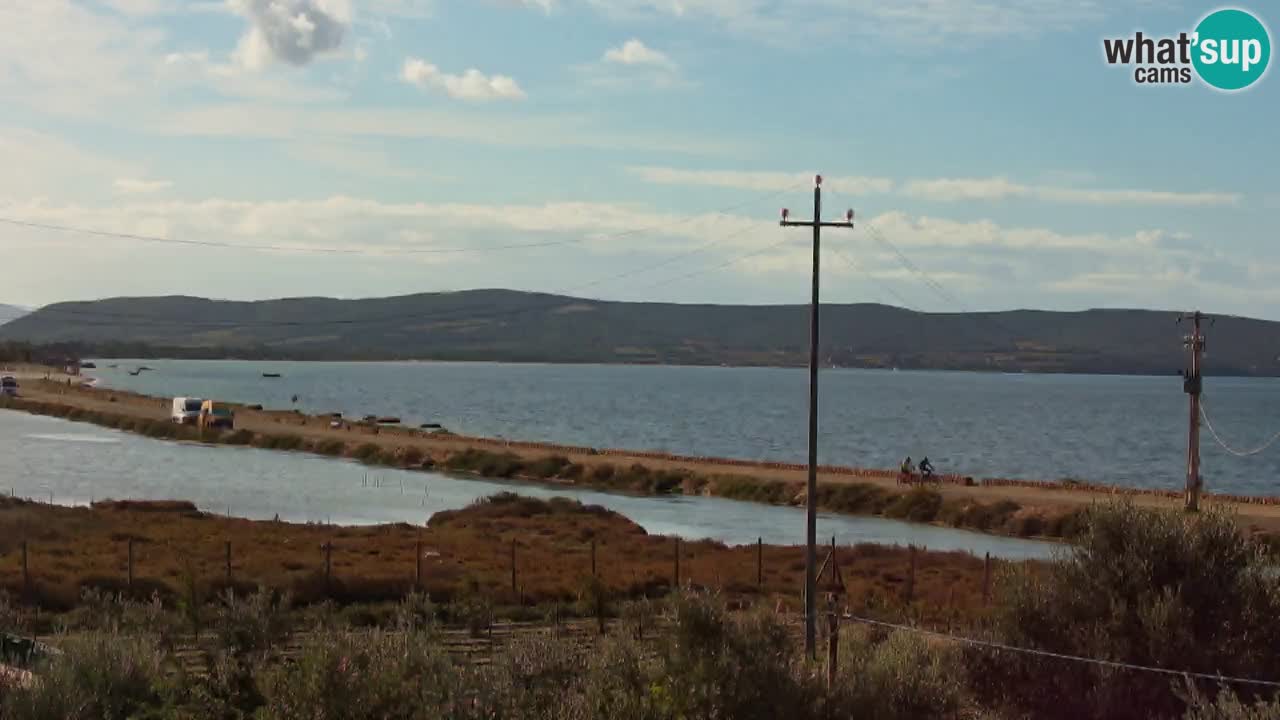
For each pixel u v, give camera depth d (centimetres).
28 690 1619
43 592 3466
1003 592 2012
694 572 4494
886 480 8819
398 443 11738
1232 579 1877
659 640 1744
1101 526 1970
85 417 14812
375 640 1658
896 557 5081
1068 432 18625
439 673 1592
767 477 8838
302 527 5775
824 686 1738
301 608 3591
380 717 1517
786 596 3938
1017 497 7381
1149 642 1812
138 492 7738
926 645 2086
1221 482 11425
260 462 10319
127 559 4297
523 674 1650
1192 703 1554
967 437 17038
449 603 3656
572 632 3192
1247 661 1784
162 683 1831
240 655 2108
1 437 11925
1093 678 1852
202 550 4662
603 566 4669
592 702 1557
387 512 7169
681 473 9156
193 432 12675
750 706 1609
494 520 6512
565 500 7256
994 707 1912
